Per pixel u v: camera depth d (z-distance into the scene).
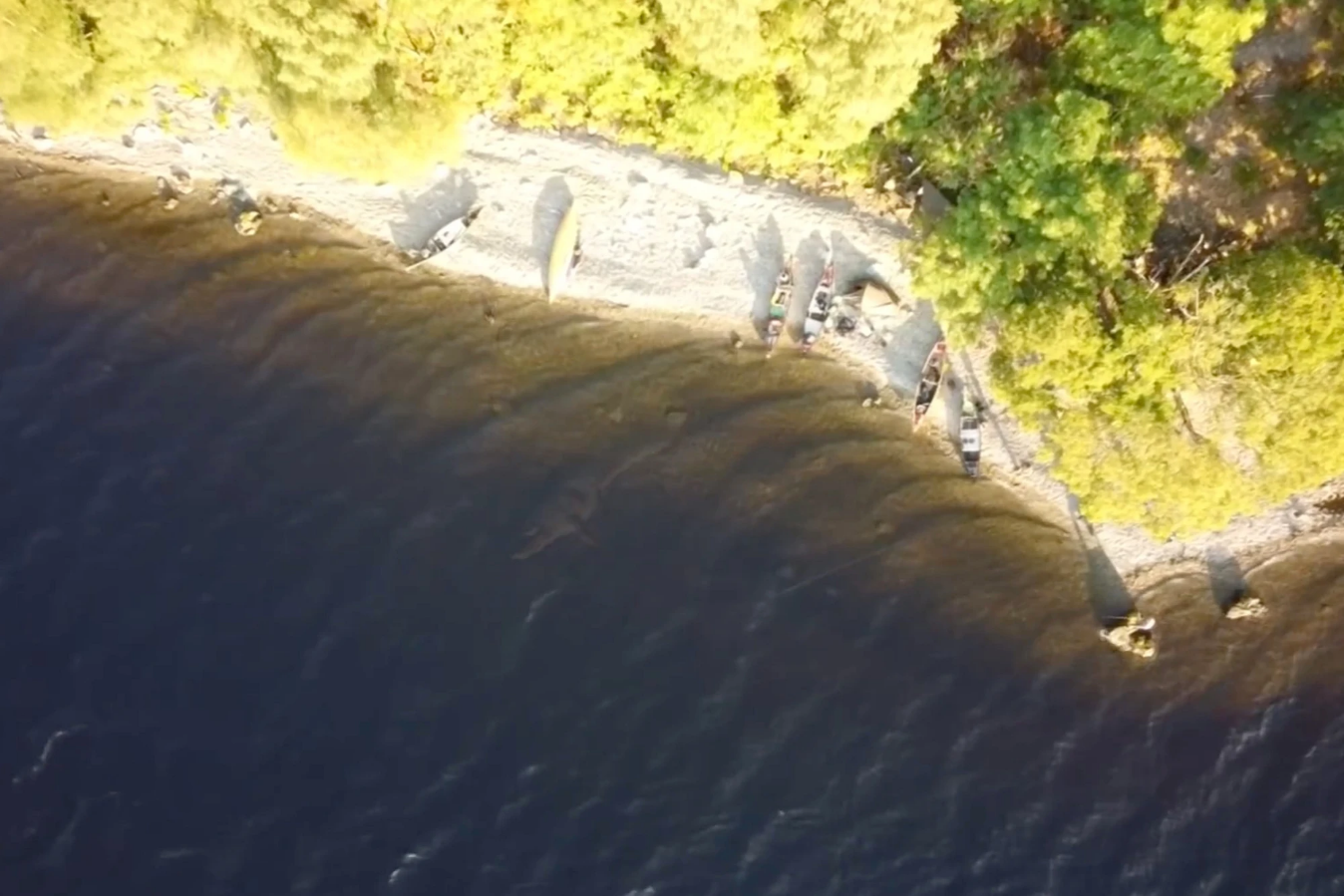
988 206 25.73
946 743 30.97
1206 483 25.81
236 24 25.03
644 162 31.11
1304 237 27.12
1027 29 26.98
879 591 31.92
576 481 31.91
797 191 31.12
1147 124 26.11
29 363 31.88
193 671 29.67
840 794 30.25
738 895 29.27
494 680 30.23
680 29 24.98
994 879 30.06
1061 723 31.52
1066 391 26.53
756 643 31.19
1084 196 24.42
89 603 30.05
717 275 31.80
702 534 31.91
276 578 30.42
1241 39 23.94
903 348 31.77
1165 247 28.75
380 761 29.34
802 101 27.09
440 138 27.84
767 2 23.42
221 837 28.64
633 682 30.58
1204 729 31.94
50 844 28.50
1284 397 24.69
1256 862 30.92
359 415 31.84
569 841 29.23
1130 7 24.75
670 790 29.84
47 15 25.56
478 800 29.28
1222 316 24.86
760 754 30.33
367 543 30.88
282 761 29.19
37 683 29.52
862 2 23.11
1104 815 30.92
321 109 25.95
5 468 30.98
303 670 29.81
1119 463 26.12
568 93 29.89
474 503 31.48
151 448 31.28
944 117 27.25
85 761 29.03
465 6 25.05
